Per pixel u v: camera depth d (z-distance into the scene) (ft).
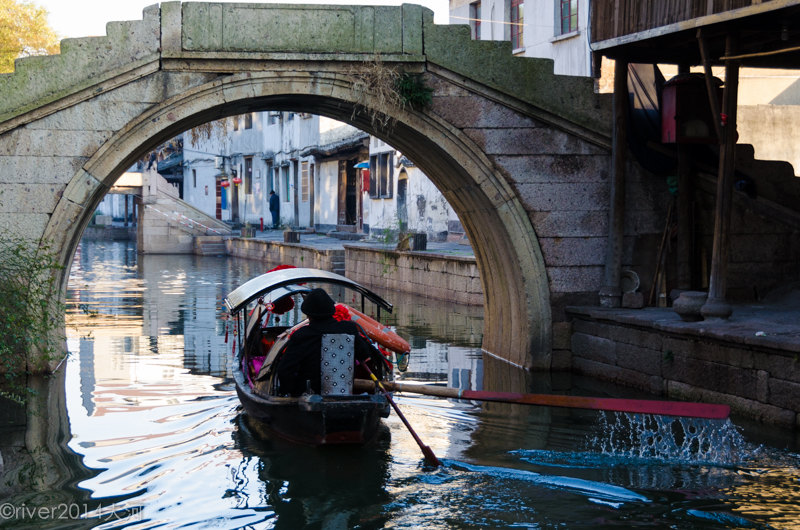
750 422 28.99
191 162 177.47
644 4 35.04
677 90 38.09
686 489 23.16
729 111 32.40
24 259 35.45
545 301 39.63
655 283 40.04
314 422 26.50
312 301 27.86
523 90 38.93
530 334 39.52
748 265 40.22
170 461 25.67
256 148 147.02
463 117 38.83
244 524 20.85
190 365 40.29
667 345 33.27
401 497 22.70
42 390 34.83
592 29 39.04
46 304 35.76
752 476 24.13
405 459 25.93
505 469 24.89
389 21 38.06
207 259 118.01
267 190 144.56
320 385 27.53
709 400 31.17
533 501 22.36
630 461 25.64
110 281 83.10
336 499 22.53
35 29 103.86
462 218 44.65
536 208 39.58
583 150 39.88
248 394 29.25
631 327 35.50
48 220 36.37
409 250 73.51
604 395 34.01
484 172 38.99
